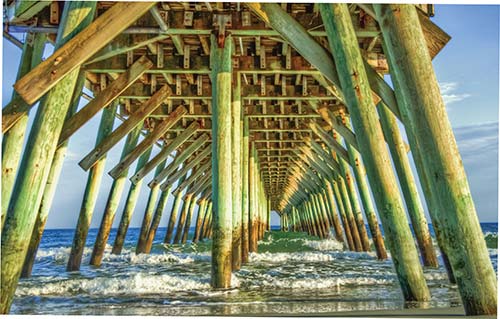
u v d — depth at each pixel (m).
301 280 6.45
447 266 5.47
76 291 5.84
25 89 3.79
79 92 7.43
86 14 4.13
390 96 5.16
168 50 7.71
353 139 9.52
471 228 2.50
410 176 6.86
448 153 2.55
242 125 10.28
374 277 6.96
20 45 6.06
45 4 5.55
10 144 4.55
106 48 6.32
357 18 6.45
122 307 4.63
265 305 4.48
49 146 3.91
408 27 2.67
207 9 6.25
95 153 7.91
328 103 10.67
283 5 6.20
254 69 7.91
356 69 3.44
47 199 7.49
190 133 10.90
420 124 2.62
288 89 9.59
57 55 3.88
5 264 3.72
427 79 2.61
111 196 9.94
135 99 10.02
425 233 7.23
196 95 8.87
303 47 4.04
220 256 5.81
